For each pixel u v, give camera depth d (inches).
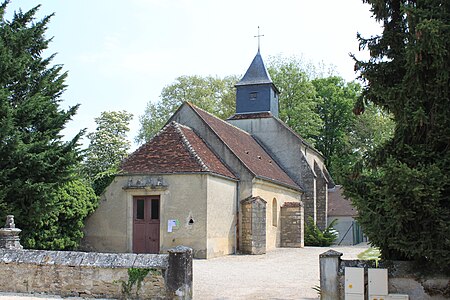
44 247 717.9
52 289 464.8
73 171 694.5
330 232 1294.3
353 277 383.9
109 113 1606.8
